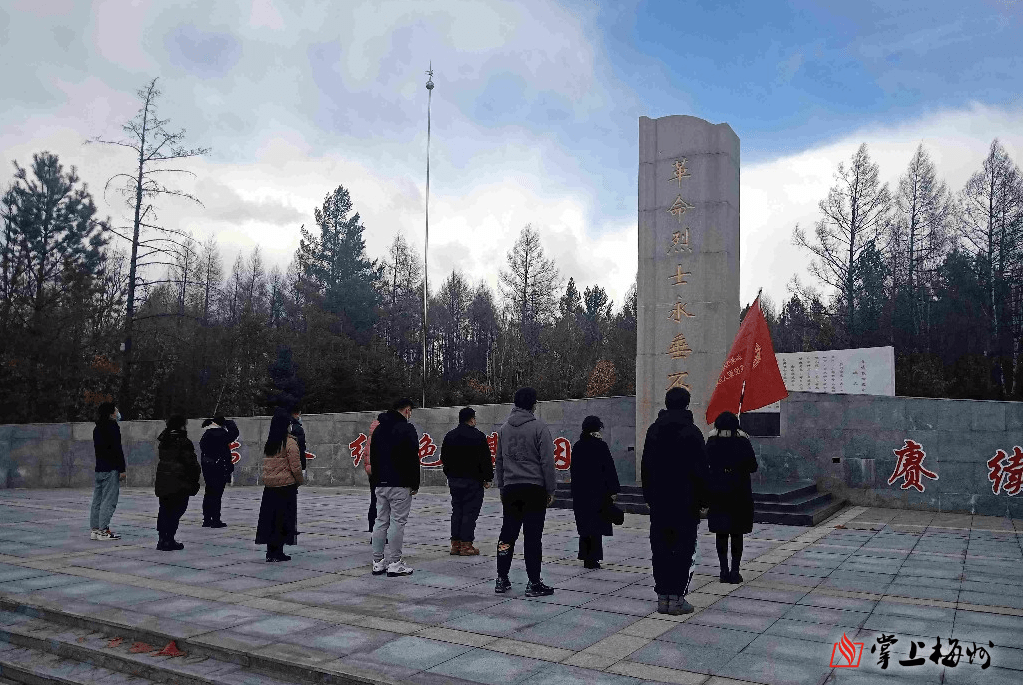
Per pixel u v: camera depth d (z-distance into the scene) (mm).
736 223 16516
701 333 15867
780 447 16172
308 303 56438
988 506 14242
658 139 16672
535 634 5996
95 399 35938
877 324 46625
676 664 5270
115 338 36531
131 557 9484
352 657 5379
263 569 8695
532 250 64688
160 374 42031
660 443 6891
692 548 6727
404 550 10188
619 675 5043
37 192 42969
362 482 20453
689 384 15883
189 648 5758
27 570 8602
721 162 16188
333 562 9180
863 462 15398
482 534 11805
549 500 7457
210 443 12438
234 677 5266
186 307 59031
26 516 13805
